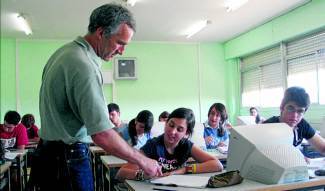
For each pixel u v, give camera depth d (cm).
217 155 296
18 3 496
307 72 567
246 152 165
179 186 155
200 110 783
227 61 805
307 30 534
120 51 141
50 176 132
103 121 123
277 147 162
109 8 134
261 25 654
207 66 797
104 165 287
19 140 441
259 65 703
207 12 570
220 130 378
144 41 762
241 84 779
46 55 711
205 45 800
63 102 129
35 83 702
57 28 631
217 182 151
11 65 693
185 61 784
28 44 704
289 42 605
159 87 764
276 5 544
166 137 205
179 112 203
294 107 205
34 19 571
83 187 134
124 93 745
